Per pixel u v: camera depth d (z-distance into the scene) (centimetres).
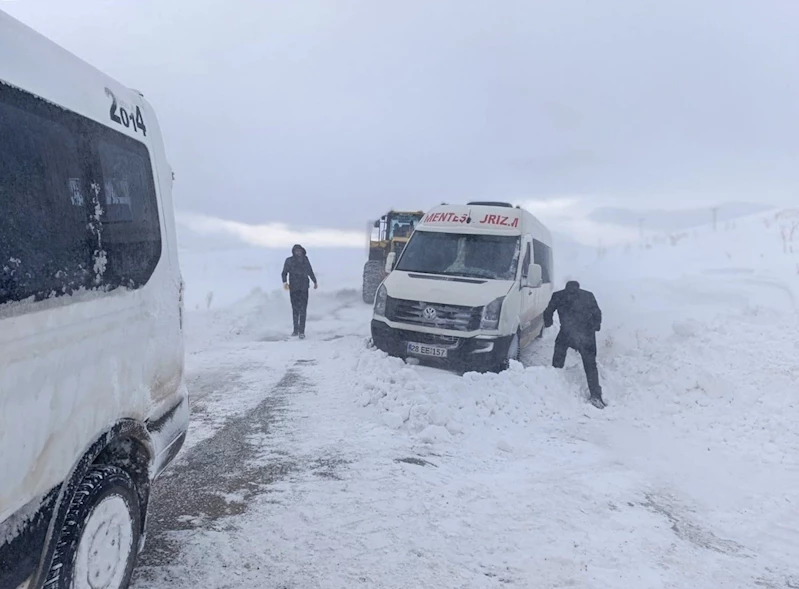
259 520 380
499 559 346
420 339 791
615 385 761
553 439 586
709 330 930
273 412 631
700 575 341
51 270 224
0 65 204
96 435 250
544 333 1234
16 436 198
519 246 888
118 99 299
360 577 319
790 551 380
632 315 1127
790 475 505
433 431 562
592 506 427
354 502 413
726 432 607
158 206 336
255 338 1148
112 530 261
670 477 496
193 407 648
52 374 219
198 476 453
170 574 312
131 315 289
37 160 222
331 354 964
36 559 211
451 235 914
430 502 419
